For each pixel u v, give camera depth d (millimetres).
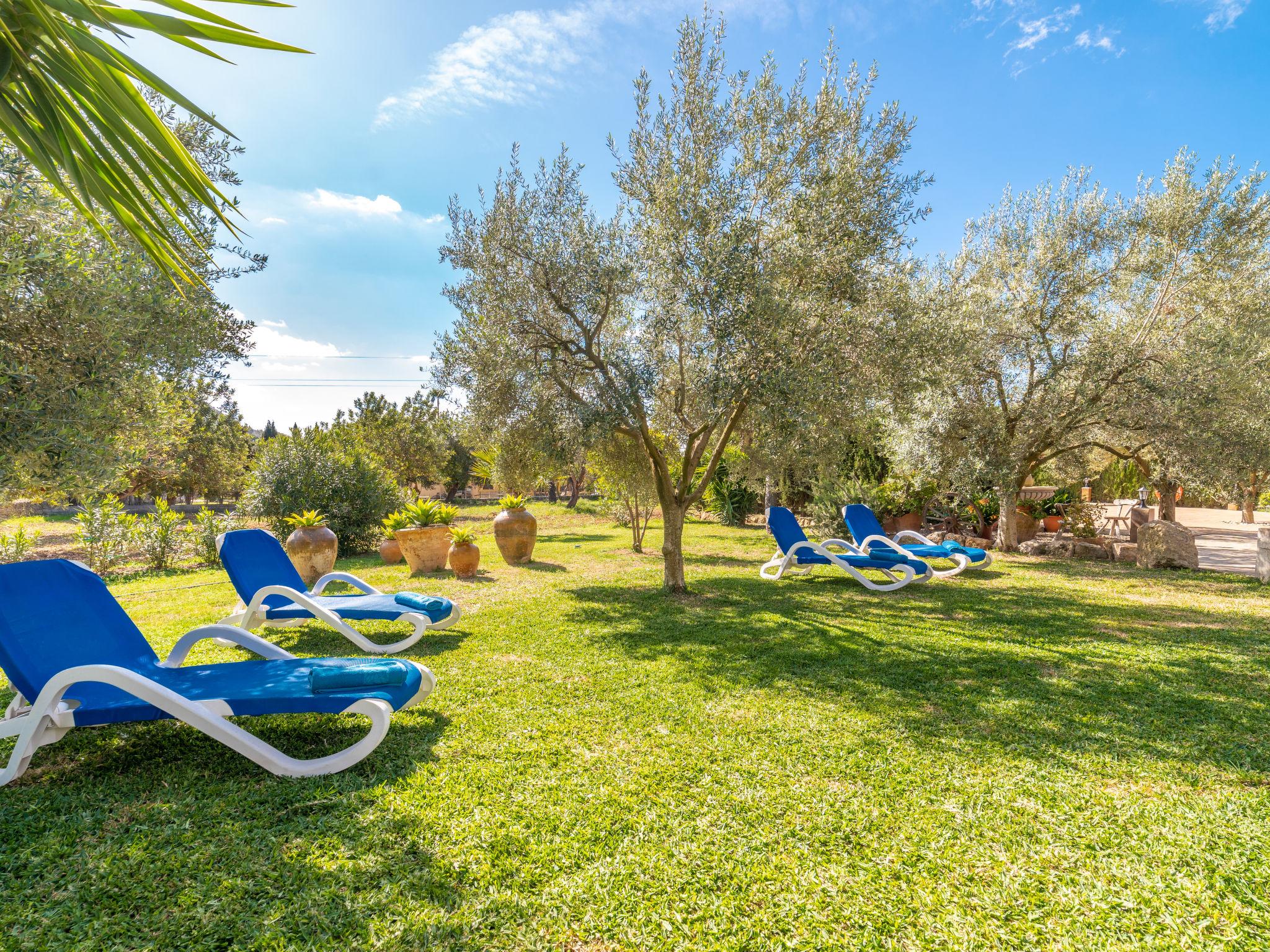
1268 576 9000
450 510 11172
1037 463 12453
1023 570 10531
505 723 3918
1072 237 10750
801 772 3283
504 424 8789
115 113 2529
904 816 2863
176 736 3707
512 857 2516
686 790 3088
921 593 8570
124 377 5195
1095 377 10250
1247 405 9898
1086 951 2041
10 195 4277
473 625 6602
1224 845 2637
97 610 3674
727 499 18656
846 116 7391
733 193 7055
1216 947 2051
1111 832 2742
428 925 2123
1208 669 5074
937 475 12203
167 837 2641
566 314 7996
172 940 2041
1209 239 10031
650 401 8414
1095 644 5844
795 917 2197
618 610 7387
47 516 26047
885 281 7734
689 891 2326
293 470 13547
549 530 17641
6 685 4668
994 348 11180
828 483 13953
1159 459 12477
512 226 7512
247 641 3764
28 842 2598
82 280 4781
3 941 2020
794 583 9406
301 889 2303
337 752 3404
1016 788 3123
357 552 14297
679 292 7051
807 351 7195
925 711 4168
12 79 2402
